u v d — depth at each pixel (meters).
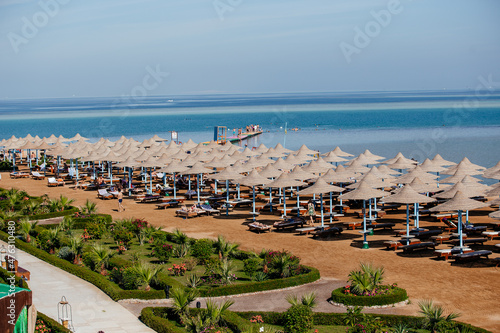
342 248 34.19
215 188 52.84
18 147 72.12
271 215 45.09
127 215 45.16
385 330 20.86
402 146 91.88
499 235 35.69
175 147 63.62
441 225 40.31
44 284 27.70
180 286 25.94
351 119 169.62
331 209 42.34
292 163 52.97
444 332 20.67
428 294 25.53
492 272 28.69
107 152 60.22
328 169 49.06
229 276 27.30
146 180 61.25
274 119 178.38
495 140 98.19
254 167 50.31
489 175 45.47
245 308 24.42
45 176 67.81
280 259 27.98
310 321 21.42
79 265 30.44
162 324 21.78
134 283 26.22
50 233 33.28
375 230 39.22
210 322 21.50
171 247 31.31
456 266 29.91
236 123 161.12
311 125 148.75
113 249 34.31
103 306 24.80
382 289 24.91
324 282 27.81
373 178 41.47
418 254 32.53
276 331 21.33
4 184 61.25
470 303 24.28
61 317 23.03
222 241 31.98
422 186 39.38
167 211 47.06
